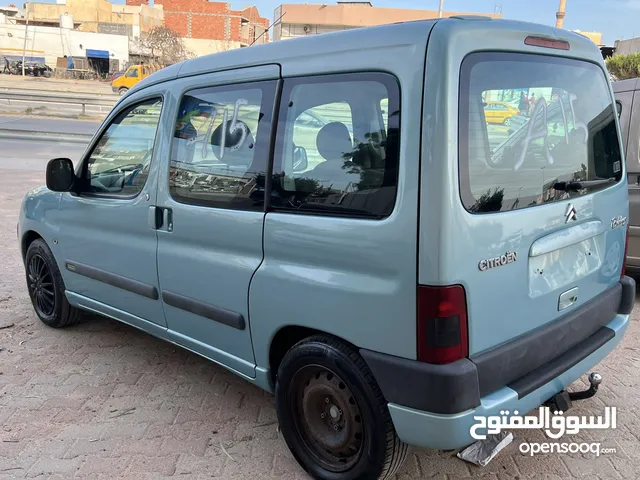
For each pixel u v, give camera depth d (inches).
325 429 107.9
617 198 122.2
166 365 161.8
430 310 84.8
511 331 95.1
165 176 132.2
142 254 139.9
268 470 114.2
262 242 109.3
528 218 95.7
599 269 117.0
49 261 177.5
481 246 87.7
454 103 84.7
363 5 1601.9
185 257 127.1
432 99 84.5
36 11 3186.5
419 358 87.3
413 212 85.7
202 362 164.1
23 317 198.2
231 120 117.6
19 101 1162.0
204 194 122.6
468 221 85.8
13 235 306.7
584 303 113.3
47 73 2249.0
